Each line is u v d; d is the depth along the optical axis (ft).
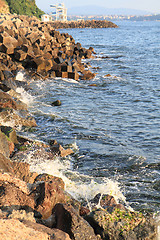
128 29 507.30
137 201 25.41
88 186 27.12
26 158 31.09
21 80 71.67
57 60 93.25
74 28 520.42
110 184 27.68
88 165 32.78
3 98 43.93
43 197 17.75
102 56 139.54
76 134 41.91
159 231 18.34
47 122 45.88
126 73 95.76
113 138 41.14
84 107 56.34
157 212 23.56
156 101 62.44
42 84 72.84
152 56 139.85
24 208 16.88
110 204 21.40
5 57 76.95
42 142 36.37
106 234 16.94
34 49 89.86
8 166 22.85
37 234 12.80
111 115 52.01
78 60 108.37
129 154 35.78
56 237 13.64
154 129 45.32
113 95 67.00
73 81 80.12
